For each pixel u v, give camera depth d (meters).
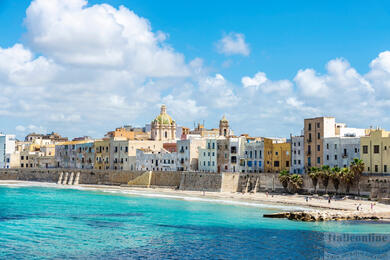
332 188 146.00
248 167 181.12
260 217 119.75
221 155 187.88
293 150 167.25
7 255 83.12
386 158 136.88
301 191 155.12
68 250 86.62
